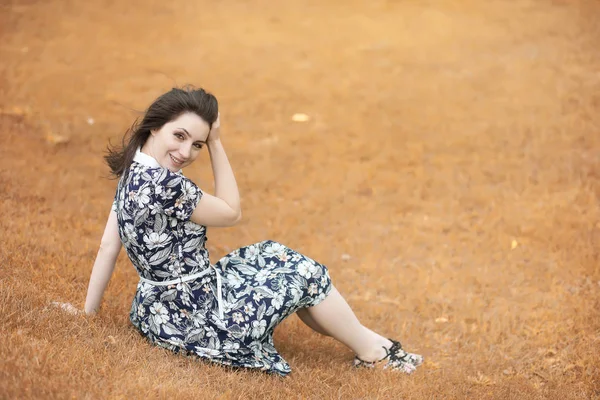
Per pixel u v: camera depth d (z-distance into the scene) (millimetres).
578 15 11383
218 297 3580
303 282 3723
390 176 6824
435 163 7059
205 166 6891
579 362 4223
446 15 11695
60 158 6684
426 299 4973
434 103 8477
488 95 8648
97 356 3338
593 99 8398
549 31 10734
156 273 3512
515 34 10664
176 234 3475
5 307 3516
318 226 5969
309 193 6512
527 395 3836
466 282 5176
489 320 4742
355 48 10391
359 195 6520
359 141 7559
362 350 4004
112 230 3654
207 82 9031
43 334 3406
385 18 11703
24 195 5738
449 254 5582
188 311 3541
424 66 9617
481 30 10930
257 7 12391
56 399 2889
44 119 7527
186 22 11469
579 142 7391
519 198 6379
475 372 4176
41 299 3801
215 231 5758
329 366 4016
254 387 3445
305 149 7375
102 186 6223
